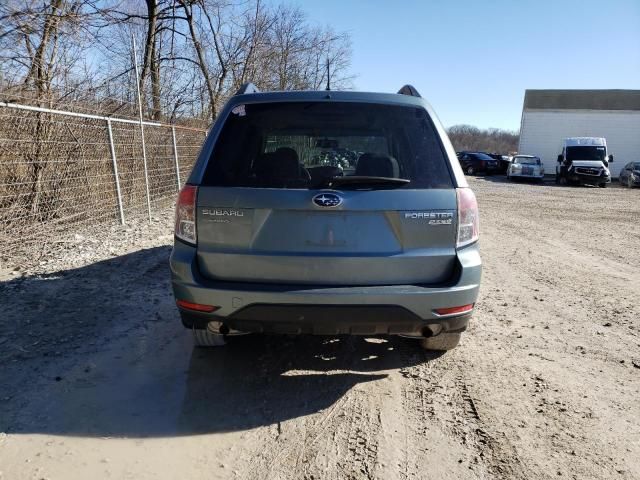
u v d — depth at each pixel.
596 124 37.44
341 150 3.26
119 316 4.45
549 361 3.79
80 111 8.18
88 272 5.68
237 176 3.01
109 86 10.73
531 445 2.73
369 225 2.93
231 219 2.95
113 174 8.42
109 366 3.54
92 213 7.98
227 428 2.85
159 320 4.40
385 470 2.52
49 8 8.10
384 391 3.30
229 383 3.36
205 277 3.02
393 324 2.96
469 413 3.04
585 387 3.39
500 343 4.12
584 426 2.92
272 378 3.45
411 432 2.85
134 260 6.27
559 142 38.16
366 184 2.95
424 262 2.97
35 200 6.82
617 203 17.25
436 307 2.94
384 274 2.95
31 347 3.76
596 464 2.57
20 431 2.74
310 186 2.94
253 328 2.99
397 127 3.15
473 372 3.58
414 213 2.93
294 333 3.02
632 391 3.34
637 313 4.96
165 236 7.83
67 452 2.59
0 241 6.29
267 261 2.94
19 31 7.66
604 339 4.25
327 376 3.49
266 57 21.36
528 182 29.11
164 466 2.51
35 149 6.84
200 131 12.80
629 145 37.22
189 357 3.72
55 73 8.15
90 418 2.90
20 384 3.23
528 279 6.29
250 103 3.21
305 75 24.80
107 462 2.53
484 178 32.22
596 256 7.87
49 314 4.42
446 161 3.07
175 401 3.12
